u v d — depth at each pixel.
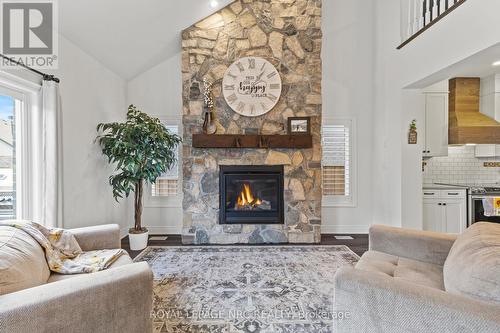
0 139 2.40
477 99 4.09
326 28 4.44
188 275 2.66
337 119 4.45
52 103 2.59
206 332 1.77
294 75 3.84
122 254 1.97
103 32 3.20
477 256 1.16
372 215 4.42
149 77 4.38
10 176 2.47
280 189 3.83
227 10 3.84
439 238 1.80
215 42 3.83
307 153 3.82
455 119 4.00
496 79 3.90
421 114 3.50
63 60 2.96
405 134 3.51
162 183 4.41
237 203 3.87
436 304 1.00
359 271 1.23
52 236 1.87
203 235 3.79
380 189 4.12
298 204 3.82
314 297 2.22
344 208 4.45
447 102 4.07
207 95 3.76
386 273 1.66
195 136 3.71
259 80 3.82
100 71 3.68
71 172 3.11
